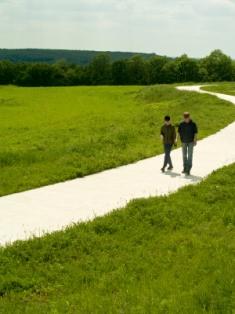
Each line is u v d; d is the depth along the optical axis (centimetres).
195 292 863
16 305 871
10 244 1137
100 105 6425
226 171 1888
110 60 16062
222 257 1057
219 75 14900
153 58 15812
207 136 2889
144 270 1012
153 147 2552
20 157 2233
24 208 1495
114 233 1243
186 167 1964
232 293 852
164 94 6475
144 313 794
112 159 2191
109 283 950
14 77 15188
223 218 1351
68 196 1644
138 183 1827
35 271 1010
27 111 5828
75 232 1212
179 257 1076
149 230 1264
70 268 1024
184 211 1405
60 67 15675
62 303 859
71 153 2336
